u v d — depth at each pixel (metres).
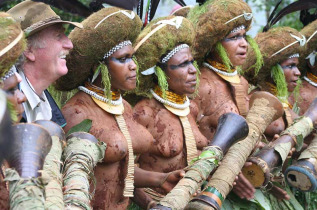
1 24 2.66
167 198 3.27
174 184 3.73
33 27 3.07
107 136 3.50
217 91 4.64
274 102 4.38
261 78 5.30
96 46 3.48
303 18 6.12
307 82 5.92
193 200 3.68
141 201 3.96
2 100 1.64
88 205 2.62
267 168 4.29
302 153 4.83
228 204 4.56
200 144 4.25
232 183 3.88
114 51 3.55
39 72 3.15
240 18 4.59
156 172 3.83
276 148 4.49
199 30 4.57
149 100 4.14
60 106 3.87
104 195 3.54
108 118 3.61
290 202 5.27
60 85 3.65
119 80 3.59
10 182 2.21
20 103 2.80
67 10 3.50
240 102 4.70
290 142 4.60
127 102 3.93
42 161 2.31
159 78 4.02
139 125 3.87
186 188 3.35
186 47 4.09
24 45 2.73
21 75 3.08
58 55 3.18
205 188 3.78
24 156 2.27
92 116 3.55
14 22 2.72
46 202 2.39
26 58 3.11
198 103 4.60
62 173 2.81
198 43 4.58
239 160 4.01
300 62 5.82
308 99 5.86
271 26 5.48
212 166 3.59
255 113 4.34
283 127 5.18
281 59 5.20
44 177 2.23
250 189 4.35
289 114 5.22
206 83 4.64
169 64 4.06
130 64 3.62
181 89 4.09
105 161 3.50
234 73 4.74
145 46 3.99
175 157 4.09
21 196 2.16
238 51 4.66
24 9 3.14
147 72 4.04
